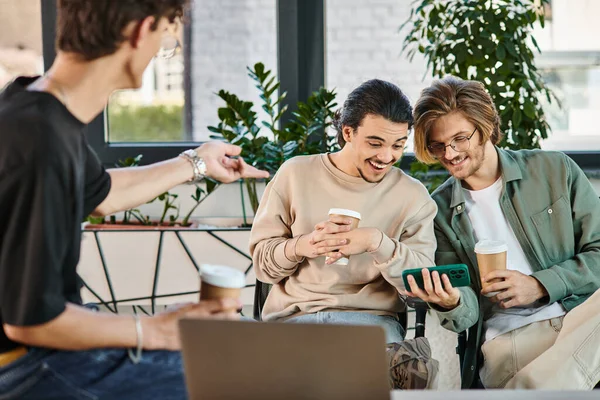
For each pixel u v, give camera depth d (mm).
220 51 3283
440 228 2258
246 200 3168
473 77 2896
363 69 3270
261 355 1096
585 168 3234
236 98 2912
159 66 3289
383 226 2129
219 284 1305
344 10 3248
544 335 2098
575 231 2268
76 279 1358
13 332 1229
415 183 2174
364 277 2115
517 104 2889
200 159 1712
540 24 3125
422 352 1955
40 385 1226
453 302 1988
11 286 1209
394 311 2133
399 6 3234
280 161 2904
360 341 1065
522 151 2322
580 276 2131
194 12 3270
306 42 3262
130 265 2896
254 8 3268
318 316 2039
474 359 2172
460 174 2178
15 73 3236
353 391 1085
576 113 3273
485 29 2838
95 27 1280
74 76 1319
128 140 3312
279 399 1102
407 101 2018
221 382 1112
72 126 1286
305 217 2137
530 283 2064
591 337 1965
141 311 3184
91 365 1299
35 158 1209
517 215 2232
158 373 1281
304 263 2145
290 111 3281
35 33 3219
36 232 1205
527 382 1967
